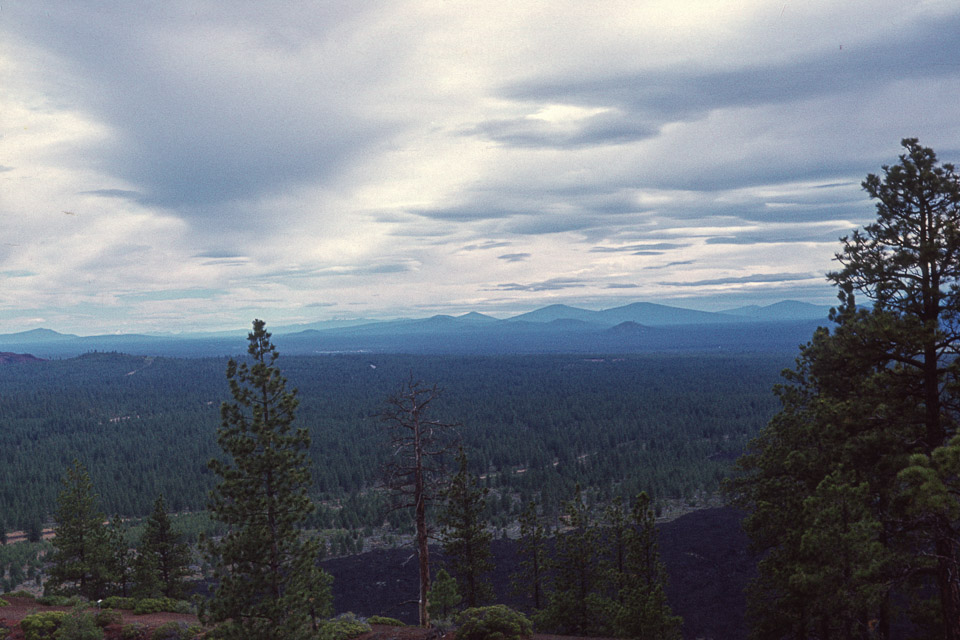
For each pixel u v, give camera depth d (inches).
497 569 3147.1
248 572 914.1
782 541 1020.5
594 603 1411.2
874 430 775.1
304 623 949.8
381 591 3134.8
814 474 961.5
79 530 1882.4
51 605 1408.7
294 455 939.3
